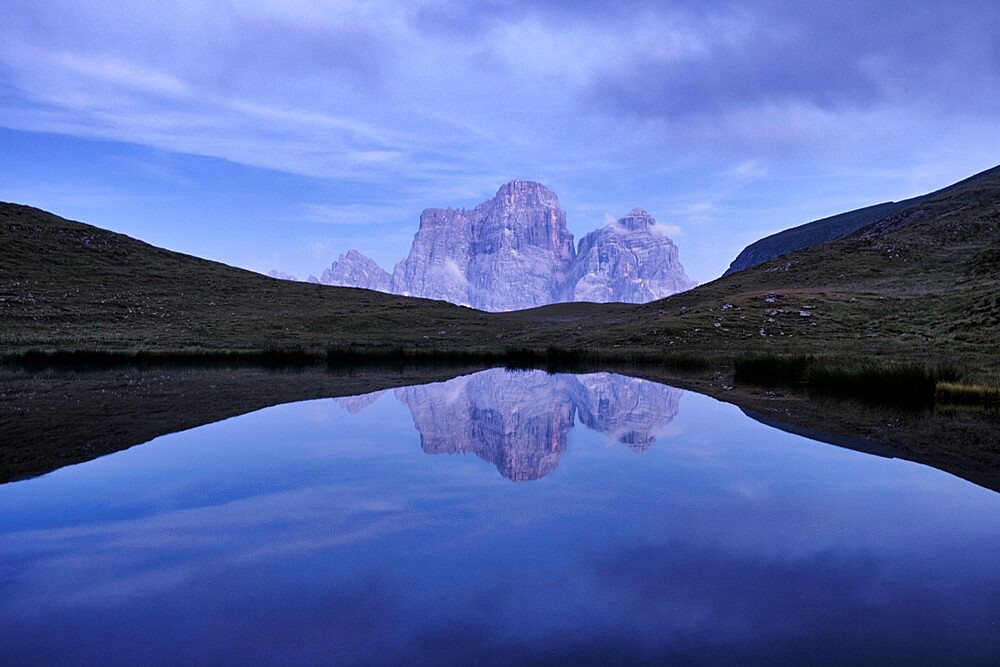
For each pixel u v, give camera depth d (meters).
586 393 26.42
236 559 7.17
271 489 10.27
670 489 10.27
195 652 5.12
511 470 11.67
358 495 9.90
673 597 6.13
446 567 6.88
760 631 5.36
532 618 5.66
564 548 7.45
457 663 4.92
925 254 73.88
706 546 7.52
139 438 15.18
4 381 31.06
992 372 27.66
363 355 50.28
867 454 13.30
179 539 7.85
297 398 23.98
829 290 64.44
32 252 81.12
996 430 16.44
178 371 38.47
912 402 23.12
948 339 41.81
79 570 6.86
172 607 5.92
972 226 79.25
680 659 4.97
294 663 4.92
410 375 36.31
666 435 15.73
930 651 5.08
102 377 33.62
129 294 75.25
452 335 71.81
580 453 13.38
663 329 57.12
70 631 5.45
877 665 4.89
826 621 5.59
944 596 6.13
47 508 9.25
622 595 6.13
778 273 80.12
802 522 8.45
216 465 12.11
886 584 6.46
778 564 6.94
